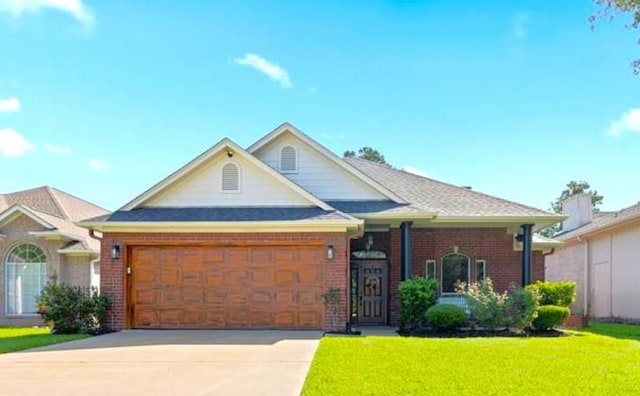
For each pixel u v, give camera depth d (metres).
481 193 20.52
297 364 10.34
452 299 19.52
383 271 19.80
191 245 16.42
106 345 13.05
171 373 9.58
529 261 18.58
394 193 18.92
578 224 28.70
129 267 16.45
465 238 20.34
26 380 9.12
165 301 16.41
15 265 21.58
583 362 10.41
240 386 8.54
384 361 10.36
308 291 16.19
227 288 16.38
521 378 8.91
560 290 16.92
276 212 16.72
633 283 22.83
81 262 21.95
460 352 11.52
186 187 17.42
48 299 16.08
